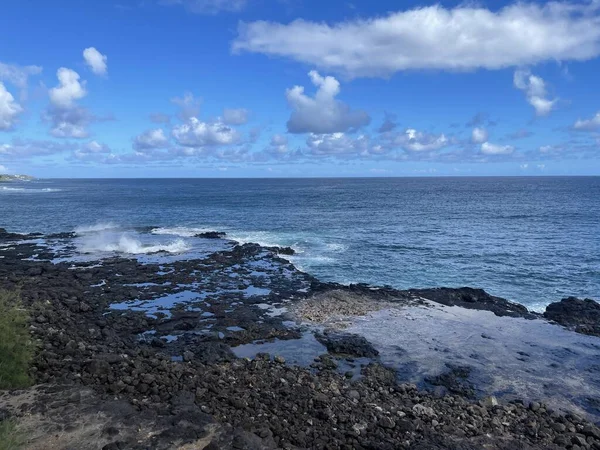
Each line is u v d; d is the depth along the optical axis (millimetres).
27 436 7855
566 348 15844
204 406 9500
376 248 35781
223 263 28875
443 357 14828
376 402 11406
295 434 9000
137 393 9945
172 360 13633
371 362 14273
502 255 33031
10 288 21344
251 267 28031
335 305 20109
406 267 29406
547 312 19891
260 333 16531
